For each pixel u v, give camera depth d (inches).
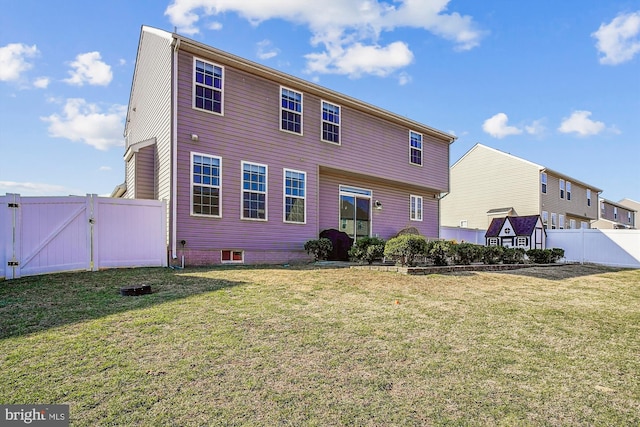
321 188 551.2
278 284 272.7
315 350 145.2
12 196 285.7
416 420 97.3
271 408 101.6
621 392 116.6
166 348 142.8
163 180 404.2
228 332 162.4
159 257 363.3
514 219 645.9
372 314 200.1
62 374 119.3
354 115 565.9
